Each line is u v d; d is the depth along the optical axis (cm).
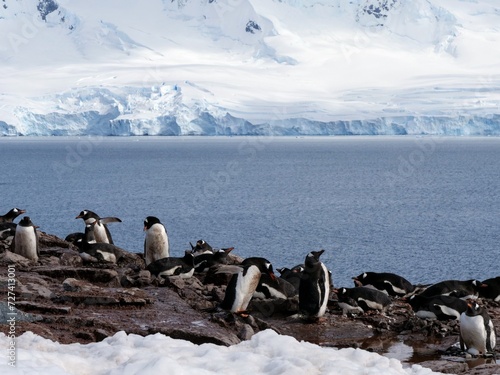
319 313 2380
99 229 3394
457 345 2183
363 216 12850
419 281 6994
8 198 15450
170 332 2008
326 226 11438
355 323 2403
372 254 8725
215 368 1516
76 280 2408
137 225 11144
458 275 7362
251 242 9656
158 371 1383
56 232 10262
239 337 2078
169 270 2748
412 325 2373
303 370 1514
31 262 2911
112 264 2991
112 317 2145
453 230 11062
